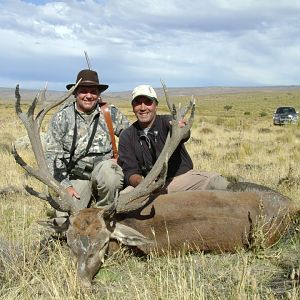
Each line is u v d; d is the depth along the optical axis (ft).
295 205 9.36
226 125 55.26
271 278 7.64
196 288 6.73
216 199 8.84
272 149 28.32
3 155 21.48
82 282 7.27
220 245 8.70
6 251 8.77
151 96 9.47
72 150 10.02
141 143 9.68
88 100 9.93
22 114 8.95
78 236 7.65
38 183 15.01
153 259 8.52
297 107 143.95
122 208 8.48
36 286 7.66
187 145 30.01
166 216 8.71
